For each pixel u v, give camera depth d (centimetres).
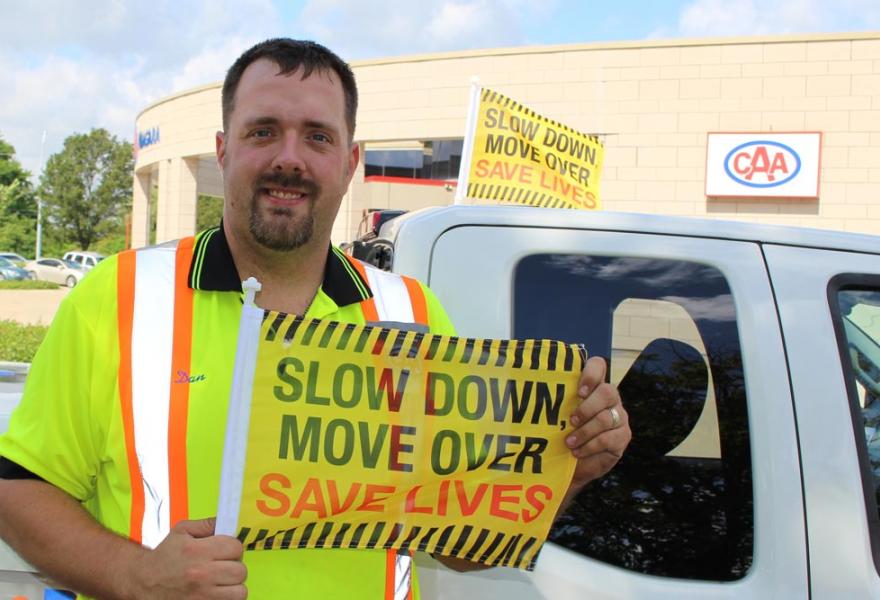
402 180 2216
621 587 186
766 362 193
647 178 1631
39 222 5603
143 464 152
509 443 157
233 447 142
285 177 164
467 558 158
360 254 285
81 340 153
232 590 133
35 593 174
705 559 189
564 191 508
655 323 203
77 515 148
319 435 149
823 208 1535
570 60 1673
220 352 158
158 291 160
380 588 163
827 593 182
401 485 152
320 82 170
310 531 149
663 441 200
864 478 189
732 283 200
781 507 186
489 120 480
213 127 2488
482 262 201
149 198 3278
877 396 202
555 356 159
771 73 1546
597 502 195
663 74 1611
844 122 1513
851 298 203
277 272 171
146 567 136
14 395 248
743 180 1564
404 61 1842
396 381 153
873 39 1486
